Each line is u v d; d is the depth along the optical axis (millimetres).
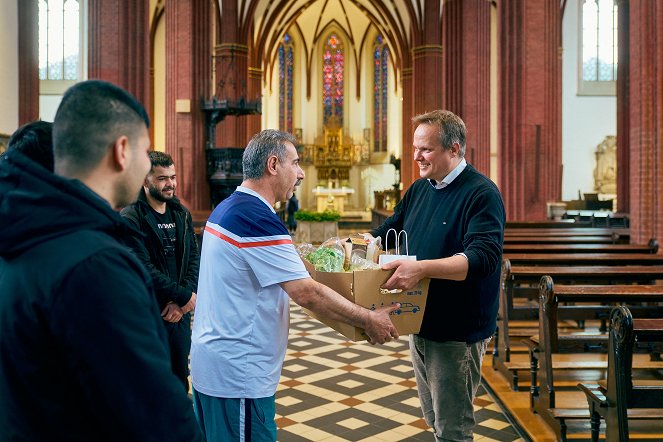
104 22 12742
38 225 1325
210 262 2641
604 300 4953
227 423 2594
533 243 9445
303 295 2500
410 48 33094
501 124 14211
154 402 1343
